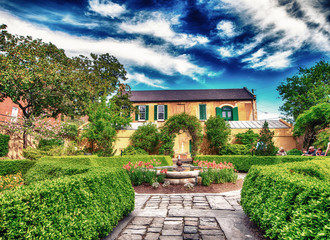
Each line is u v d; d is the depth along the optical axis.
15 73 10.52
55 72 12.12
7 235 1.94
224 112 20.73
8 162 8.32
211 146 15.40
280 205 2.80
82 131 16.88
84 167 5.29
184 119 15.46
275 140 15.64
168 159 12.51
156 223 3.93
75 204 2.84
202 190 6.58
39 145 13.46
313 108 13.21
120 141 16.94
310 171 4.46
